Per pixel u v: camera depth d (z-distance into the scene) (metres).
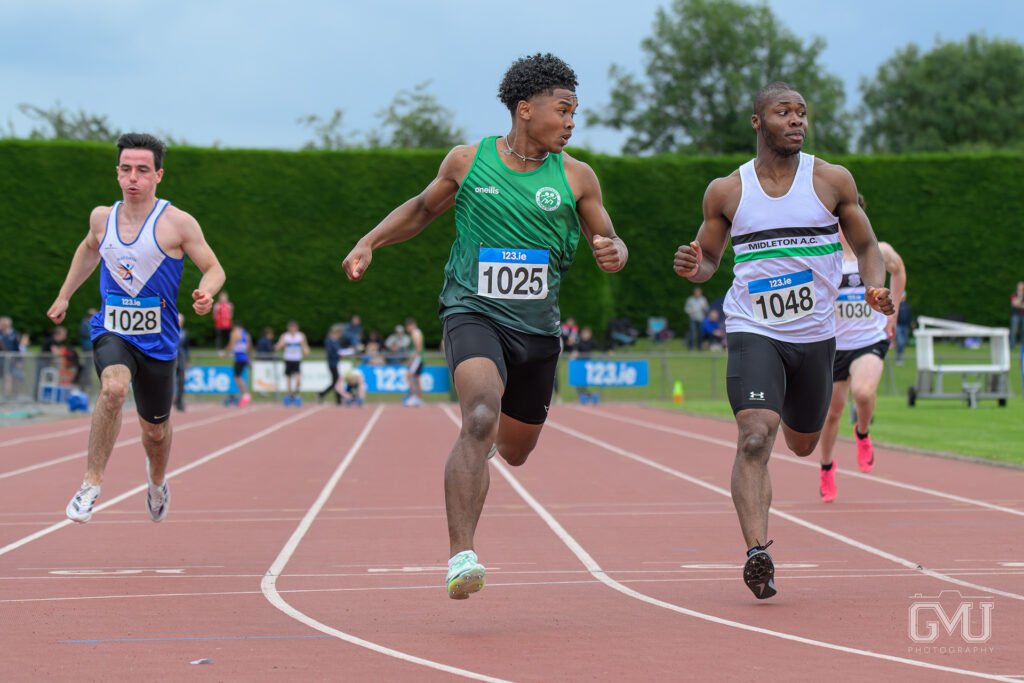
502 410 12.13
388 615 11.37
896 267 21.27
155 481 16.27
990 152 82.75
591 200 11.76
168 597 12.41
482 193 11.49
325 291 78.06
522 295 11.43
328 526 18.48
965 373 54.41
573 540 16.77
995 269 82.25
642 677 8.69
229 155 78.00
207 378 62.06
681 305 83.00
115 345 14.91
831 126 151.75
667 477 25.86
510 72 11.55
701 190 83.06
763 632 10.38
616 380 63.22
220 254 77.56
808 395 13.31
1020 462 26.34
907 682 8.50
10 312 75.06
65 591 12.81
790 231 12.89
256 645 9.95
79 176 76.00
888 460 28.28
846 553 15.15
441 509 20.62
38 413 50.09
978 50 165.88
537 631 10.52
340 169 78.56
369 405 60.91
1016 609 11.32
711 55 148.88
